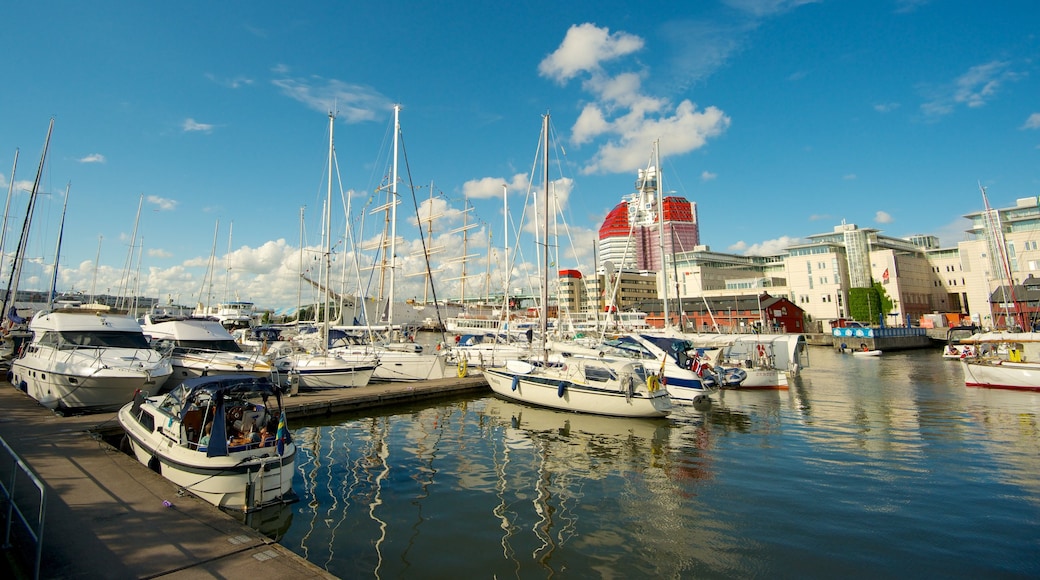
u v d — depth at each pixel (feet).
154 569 21.29
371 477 43.70
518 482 43.01
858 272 360.89
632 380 68.85
